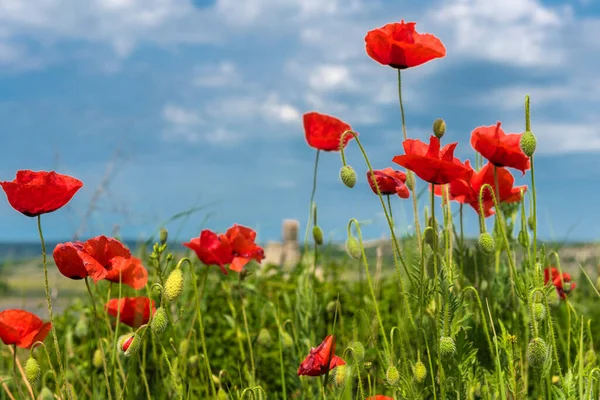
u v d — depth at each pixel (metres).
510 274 1.12
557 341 1.25
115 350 1.08
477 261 1.17
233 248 1.27
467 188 1.13
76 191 0.98
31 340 1.06
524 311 1.11
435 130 1.09
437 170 0.97
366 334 1.23
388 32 1.09
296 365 1.24
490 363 1.11
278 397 1.36
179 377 1.12
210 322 1.49
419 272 1.03
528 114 1.00
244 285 1.46
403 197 1.06
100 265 1.01
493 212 1.19
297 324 1.29
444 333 0.98
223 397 1.08
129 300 1.15
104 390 1.22
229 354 1.44
